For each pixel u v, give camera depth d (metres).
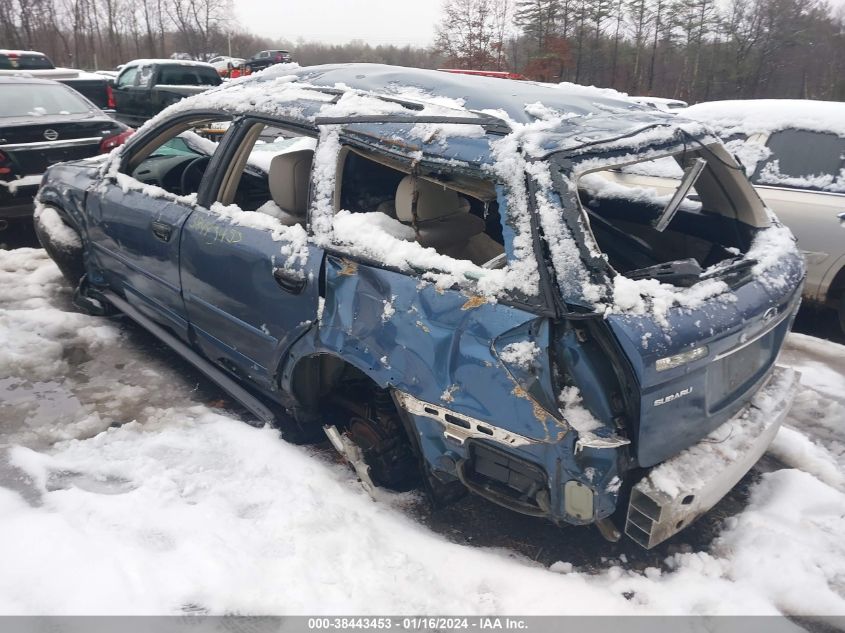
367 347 2.60
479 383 2.29
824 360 4.66
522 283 2.23
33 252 6.00
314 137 3.03
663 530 2.30
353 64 3.66
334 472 3.09
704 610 2.39
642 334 2.13
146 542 2.54
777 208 5.22
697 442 2.50
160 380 3.91
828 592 2.44
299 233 2.92
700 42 38.00
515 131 2.45
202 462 3.07
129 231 3.89
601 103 3.06
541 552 2.69
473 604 2.37
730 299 2.44
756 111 5.66
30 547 2.46
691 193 3.61
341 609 2.30
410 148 2.58
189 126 3.91
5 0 37.50
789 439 3.50
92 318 4.64
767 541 2.70
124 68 14.65
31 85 7.00
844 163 5.11
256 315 3.08
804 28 37.88
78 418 3.46
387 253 2.59
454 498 2.82
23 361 3.98
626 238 3.53
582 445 2.16
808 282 5.14
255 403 3.37
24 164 6.07
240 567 2.43
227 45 51.84
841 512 2.93
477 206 3.30
